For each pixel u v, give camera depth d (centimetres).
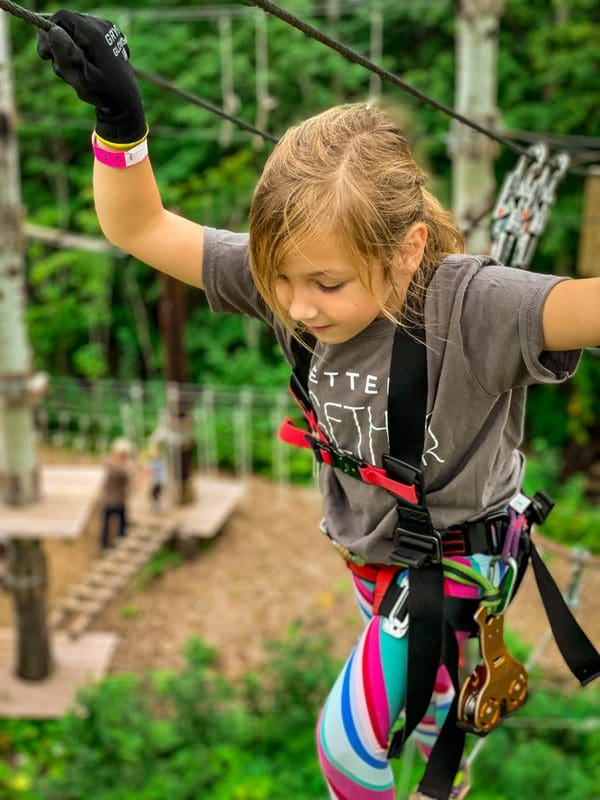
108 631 1177
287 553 1354
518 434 167
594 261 966
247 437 1655
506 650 176
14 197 878
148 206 159
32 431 970
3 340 923
